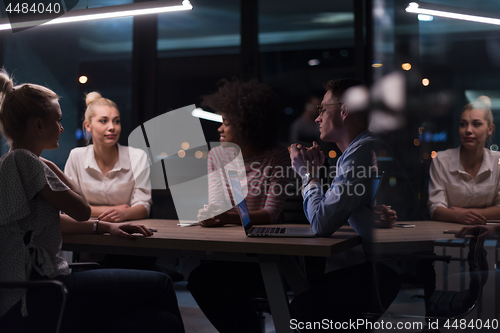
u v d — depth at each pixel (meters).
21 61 3.76
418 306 1.40
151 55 3.96
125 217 2.06
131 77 3.98
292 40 3.74
